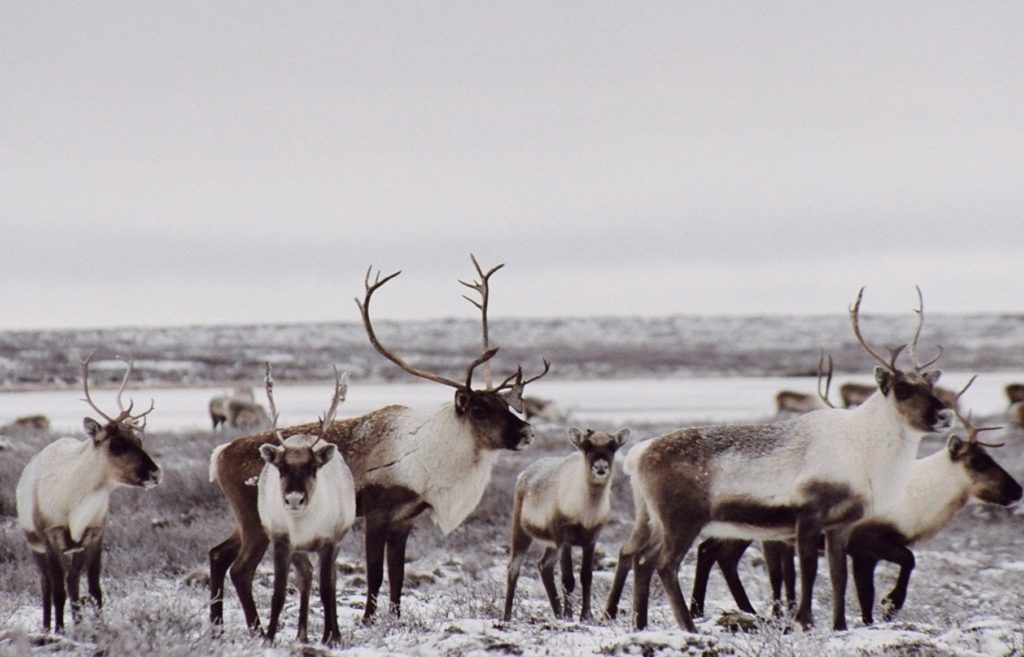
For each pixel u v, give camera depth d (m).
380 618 32.28
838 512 31.25
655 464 31.70
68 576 30.73
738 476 31.33
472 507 35.62
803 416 32.34
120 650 24.27
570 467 36.81
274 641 27.72
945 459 36.81
